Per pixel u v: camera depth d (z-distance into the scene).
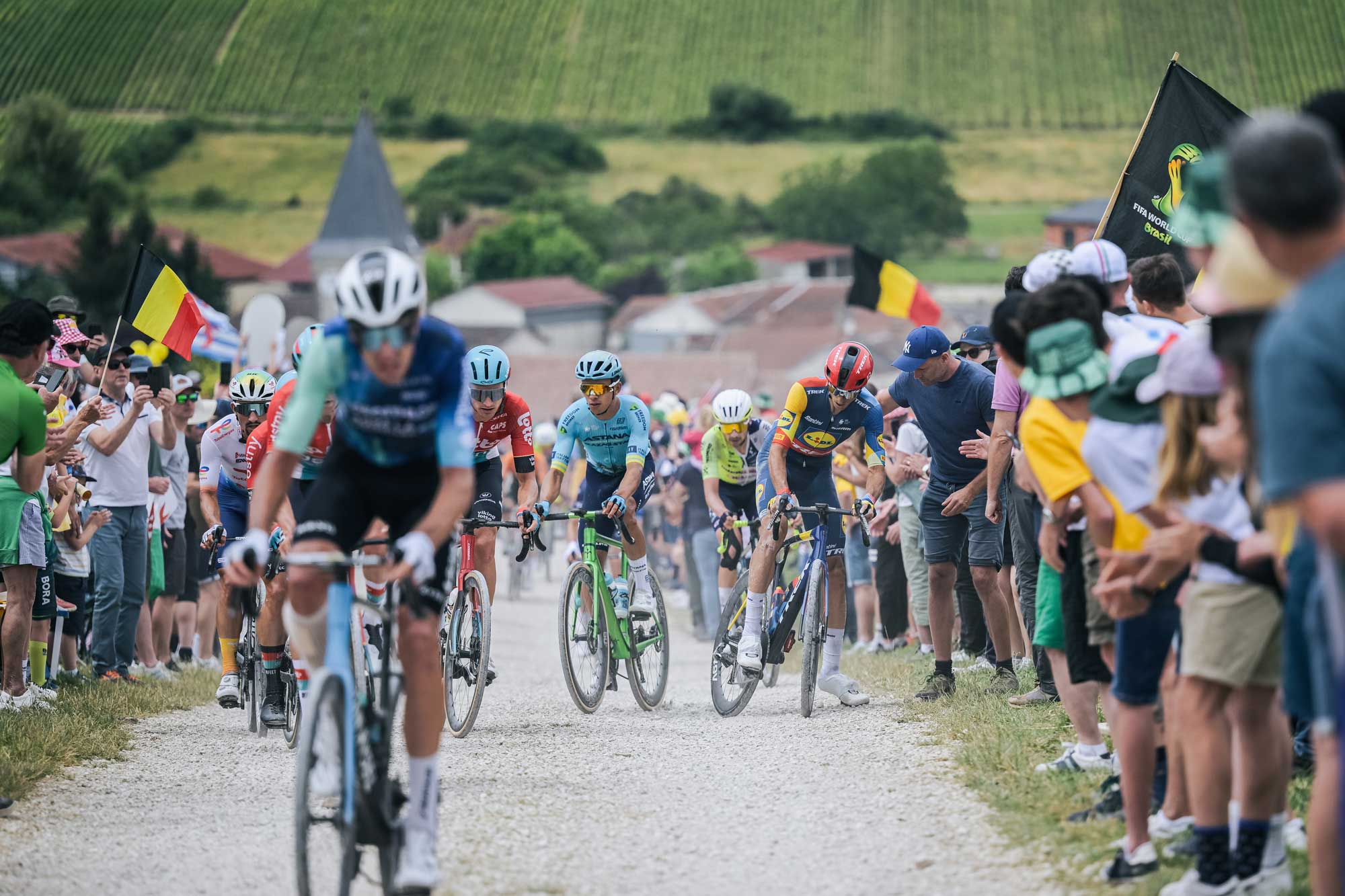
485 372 25.08
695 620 47.25
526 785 19.47
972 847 15.34
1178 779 14.52
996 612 25.08
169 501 33.75
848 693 26.31
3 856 15.70
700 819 17.38
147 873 15.03
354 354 13.33
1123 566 13.12
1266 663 12.21
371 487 14.24
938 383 24.83
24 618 24.80
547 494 26.83
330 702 13.02
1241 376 10.84
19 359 20.86
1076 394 13.98
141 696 28.42
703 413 45.16
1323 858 10.69
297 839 12.64
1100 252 17.67
